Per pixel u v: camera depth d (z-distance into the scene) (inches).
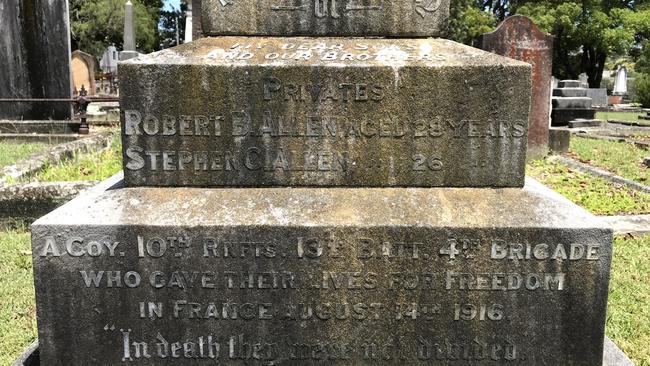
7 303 139.2
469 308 92.4
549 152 371.9
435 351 93.8
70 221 90.1
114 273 91.1
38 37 373.4
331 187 97.1
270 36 104.3
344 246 90.6
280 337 93.6
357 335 93.5
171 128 94.9
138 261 90.8
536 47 352.2
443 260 91.0
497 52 358.9
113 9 1307.8
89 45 1354.6
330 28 104.2
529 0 1301.7
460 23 1284.4
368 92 94.2
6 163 275.9
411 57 96.7
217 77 93.5
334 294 92.2
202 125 94.9
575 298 91.9
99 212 91.9
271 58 96.1
